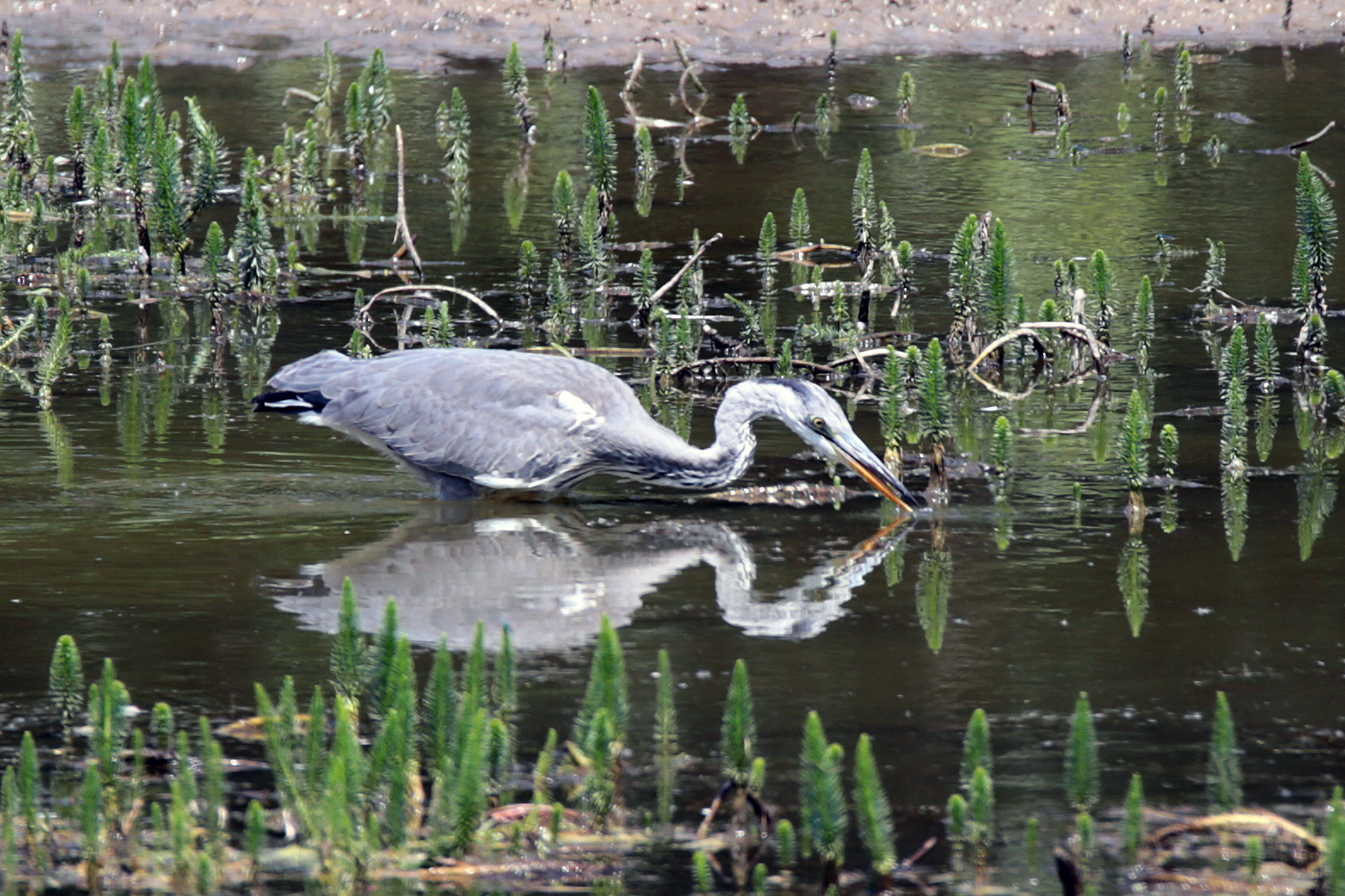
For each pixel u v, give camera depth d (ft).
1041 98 96.58
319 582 36.11
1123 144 85.76
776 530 40.47
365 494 42.83
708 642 33.04
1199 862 25.14
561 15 110.42
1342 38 110.01
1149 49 107.96
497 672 28.14
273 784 27.27
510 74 87.04
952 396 51.78
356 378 43.68
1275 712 29.60
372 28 108.88
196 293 63.00
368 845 24.91
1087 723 25.71
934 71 103.55
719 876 24.86
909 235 70.59
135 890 24.41
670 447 42.60
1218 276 59.72
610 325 59.31
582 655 32.22
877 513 41.60
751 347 55.57
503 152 85.66
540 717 29.43
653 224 73.00
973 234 57.21
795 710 29.84
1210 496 41.93
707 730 29.14
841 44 108.88
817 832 24.40
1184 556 37.60
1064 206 74.54
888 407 45.70
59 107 89.56
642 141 79.56
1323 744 28.37
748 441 42.88
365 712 29.22
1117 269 65.36
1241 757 27.94
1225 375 49.37
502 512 42.01
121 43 104.22
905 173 80.89
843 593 35.83
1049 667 31.60
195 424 47.60
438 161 84.12
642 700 30.25
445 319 53.42
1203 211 73.31
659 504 42.88
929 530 40.04
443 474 43.06
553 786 27.32
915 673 31.40
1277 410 49.73
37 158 79.15
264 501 41.86
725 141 87.81
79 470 43.42
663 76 101.71
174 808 24.68
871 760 24.18
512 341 56.90
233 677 31.01
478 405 42.75
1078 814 26.25
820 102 90.38
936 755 28.17
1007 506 41.75
